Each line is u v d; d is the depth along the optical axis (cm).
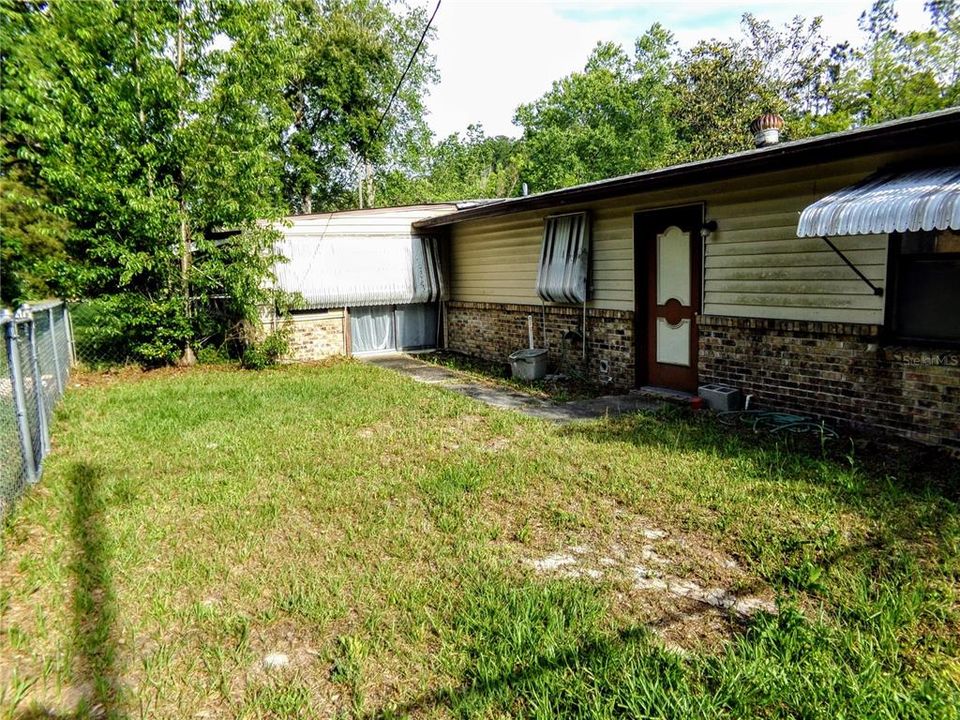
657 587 303
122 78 902
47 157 920
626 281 802
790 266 593
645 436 568
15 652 256
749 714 210
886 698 212
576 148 3772
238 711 223
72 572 323
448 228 1241
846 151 473
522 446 554
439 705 223
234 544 359
